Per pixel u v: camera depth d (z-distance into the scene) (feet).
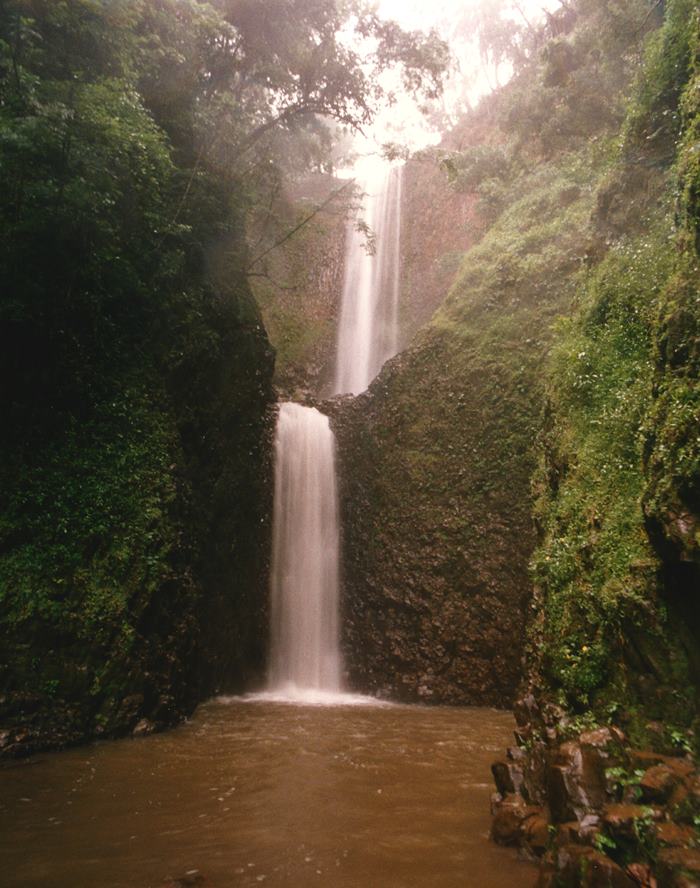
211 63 49.78
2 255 31.07
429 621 51.88
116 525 33.63
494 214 71.72
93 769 25.64
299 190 105.19
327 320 101.40
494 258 63.87
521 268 60.34
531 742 22.66
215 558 46.01
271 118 56.44
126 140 35.29
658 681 18.17
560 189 63.00
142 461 36.27
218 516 46.57
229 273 51.34
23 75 31.01
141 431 36.86
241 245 55.06
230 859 16.80
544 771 18.83
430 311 95.45
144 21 42.98
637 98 38.45
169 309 41.55
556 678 24.29
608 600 20.62
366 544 58.29
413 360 62.75
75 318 35.40
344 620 57.57
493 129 93.76
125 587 32.71
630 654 19.26
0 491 30.50
